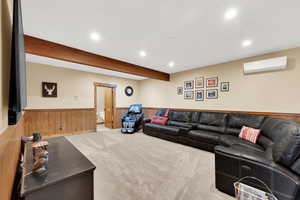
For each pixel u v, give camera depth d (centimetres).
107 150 297
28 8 151
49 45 232
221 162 160
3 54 85
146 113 601
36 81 373
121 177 190
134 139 386
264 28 196
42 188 73
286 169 119
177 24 187
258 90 303
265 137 221
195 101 424
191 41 239
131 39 231
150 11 160
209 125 344
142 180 183
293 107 262
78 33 209
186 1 144
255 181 134
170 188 166
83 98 462
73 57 261
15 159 125
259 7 152
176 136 351
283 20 176
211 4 149
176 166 223
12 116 86
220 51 285
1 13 81
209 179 186
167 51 285
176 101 481
